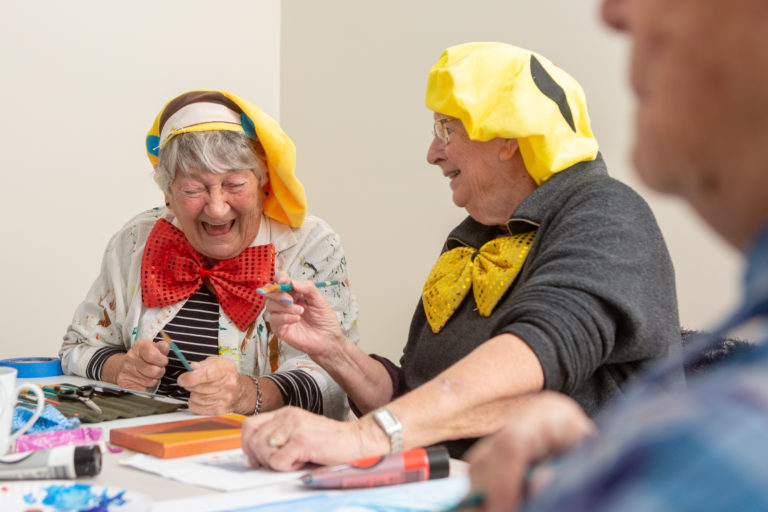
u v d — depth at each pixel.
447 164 1.50
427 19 2.71
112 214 2.98
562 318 1.08
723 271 1.86
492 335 1.18
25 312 2.76
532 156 1.35
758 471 0.20
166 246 1.78
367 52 2.96
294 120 3.33
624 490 0.21
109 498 0.81
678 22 0.30
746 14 0.27
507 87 1.35
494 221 1.45
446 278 1.47
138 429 1.12
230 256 1.75
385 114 2.88
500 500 0.33
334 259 1.80
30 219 2.76
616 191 1.26
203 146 1.61
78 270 2.89
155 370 1.55
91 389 1.42
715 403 0.22
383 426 0.98
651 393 0.29
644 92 0.33
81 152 2.89
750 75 0.27
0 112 2.68
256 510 0.78
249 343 1.73
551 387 1.06
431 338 1.47
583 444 0.26
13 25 2.70
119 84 2.98
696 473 0.20
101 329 1.82
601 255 1.16
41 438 1.06
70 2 2.83
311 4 3.24
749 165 0.28
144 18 3.03
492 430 1.05
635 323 1.12
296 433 0.96
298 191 1.71
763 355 0.24
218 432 1.10
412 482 0.88
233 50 3.29
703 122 0.29
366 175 2.96
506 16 2.42
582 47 2.19
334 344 1.49
